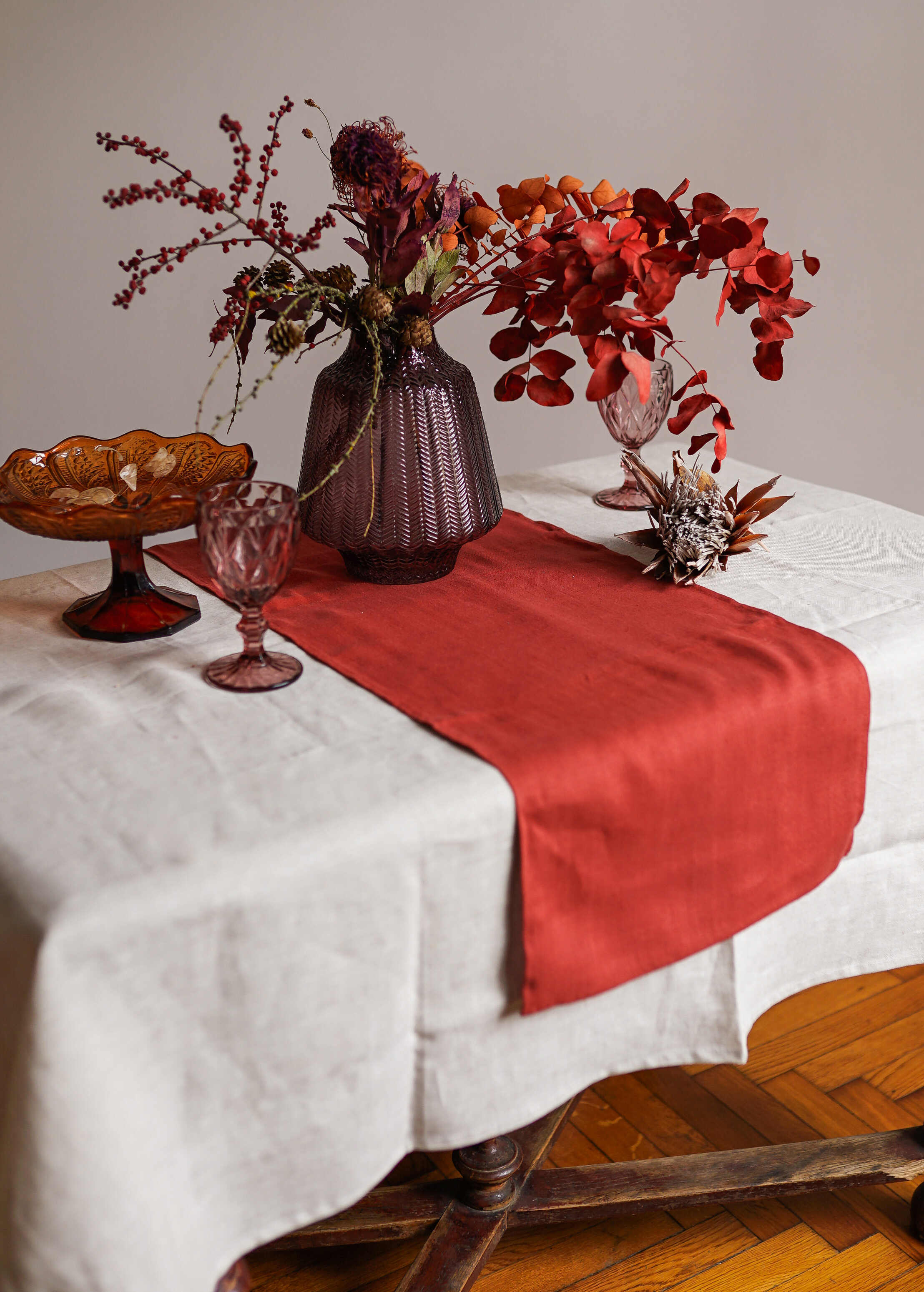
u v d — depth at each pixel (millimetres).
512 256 1640
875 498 3402
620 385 1127
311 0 2631
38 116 2510
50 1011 699
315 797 830
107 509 1022
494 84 2832
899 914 1156
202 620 1155
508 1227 1222
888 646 1069
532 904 866
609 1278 1254
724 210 1138
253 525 942
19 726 946
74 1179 711
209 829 793
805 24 2941
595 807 880
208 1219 804
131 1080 736
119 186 2629
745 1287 1239
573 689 985
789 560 1301
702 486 1281
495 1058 911
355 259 2875
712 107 2986
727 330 3223
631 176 3010
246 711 965
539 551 1330
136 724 948
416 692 983
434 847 821
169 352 2787
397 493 1143
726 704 956
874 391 3277
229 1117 798
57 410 2736
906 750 1095
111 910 719
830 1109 1460
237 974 769
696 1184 1235
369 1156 866
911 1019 1618
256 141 2697
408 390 1126
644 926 936
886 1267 1264
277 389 2906
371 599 1188
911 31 2947
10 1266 732
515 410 3121
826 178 3076
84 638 1117
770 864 1007
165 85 2592
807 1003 1654
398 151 1121
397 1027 857
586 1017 950
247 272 1133
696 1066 1539
